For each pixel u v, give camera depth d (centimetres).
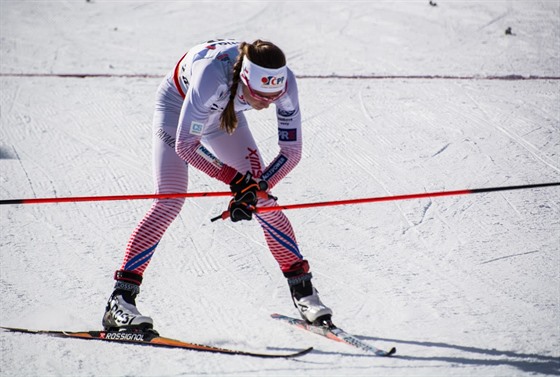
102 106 2773
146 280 1474
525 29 4116
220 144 1288
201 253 1609
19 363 1110
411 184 1995
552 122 2509
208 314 1316
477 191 1227
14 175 2097
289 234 1244
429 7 4612
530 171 2066
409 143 2325
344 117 2598
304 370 1055
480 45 3794
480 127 2464
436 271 1475
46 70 3338
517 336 1162
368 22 4309
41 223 1781
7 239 1680
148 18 4544
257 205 1234
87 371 1080
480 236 1650
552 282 1400
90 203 1917
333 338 1180
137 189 2019
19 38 4019
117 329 1208
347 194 1938
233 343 1191
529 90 2936
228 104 1160
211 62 1154
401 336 1184
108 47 3831
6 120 2602
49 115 2666
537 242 1606
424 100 2792
